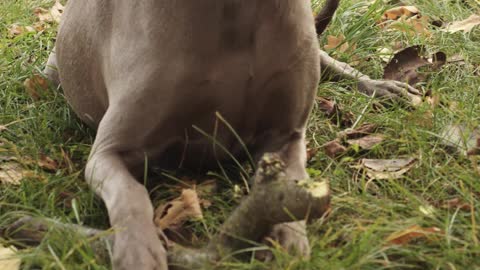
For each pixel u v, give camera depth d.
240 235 1.73
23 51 2.73
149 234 1.78
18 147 2.23
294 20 1.94
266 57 1.93
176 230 1.90
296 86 2.00
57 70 2.45
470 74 2.53
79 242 1.78
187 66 1.90
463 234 1.83
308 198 1.64
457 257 1.76
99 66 2.11
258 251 1.77
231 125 2.01
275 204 1.67
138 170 1.99
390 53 2.65
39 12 3.16
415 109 2.34
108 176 1.90
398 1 3.06
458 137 2.20
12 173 2.12
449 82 2.49
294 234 1.80
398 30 2.81
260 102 2.00
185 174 2.10
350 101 2.44
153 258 1.75
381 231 1.82
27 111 2.42
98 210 1.96
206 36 1.88
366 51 2.73
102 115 2.22
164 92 1.92
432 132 2.23
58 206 1.99
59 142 2.28
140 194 1.85
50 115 2.36
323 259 1.75
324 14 2.57
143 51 1.92
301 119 2.07
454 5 2.99
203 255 1.74
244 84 1.95
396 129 2.26
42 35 2.86
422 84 2.53
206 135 2.00
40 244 1.81
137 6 1.93
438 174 2.06
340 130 2.33
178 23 1.88
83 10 2.17
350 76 2.54
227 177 2.04
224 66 1.91
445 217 1.85
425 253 1.79
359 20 2.78
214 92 1.94
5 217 1.95
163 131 1.97
